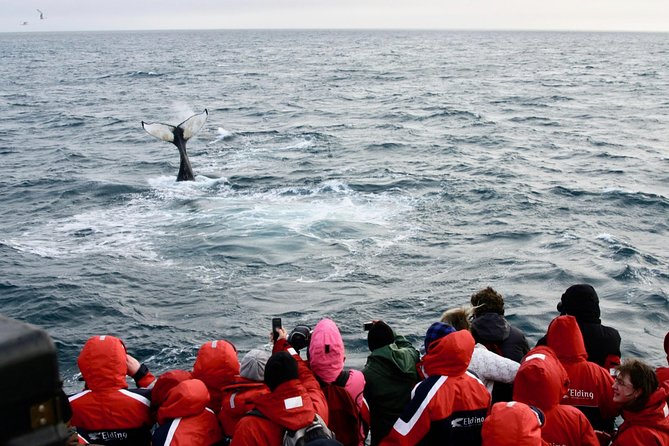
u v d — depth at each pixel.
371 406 5.73
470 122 47.56
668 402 5.62
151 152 37.41
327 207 24.31
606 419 5.85
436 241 20.67
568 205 24.62
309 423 4.78
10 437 2.00
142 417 5.52
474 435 5.16
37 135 45.44
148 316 15.87
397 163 32.69
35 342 2.04
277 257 19.30
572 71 101.81
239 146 38.25
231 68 112.25
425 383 5.19
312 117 51.31
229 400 5.30
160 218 23.61
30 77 97.75
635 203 24.80
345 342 14.22
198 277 18.11
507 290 16.72
